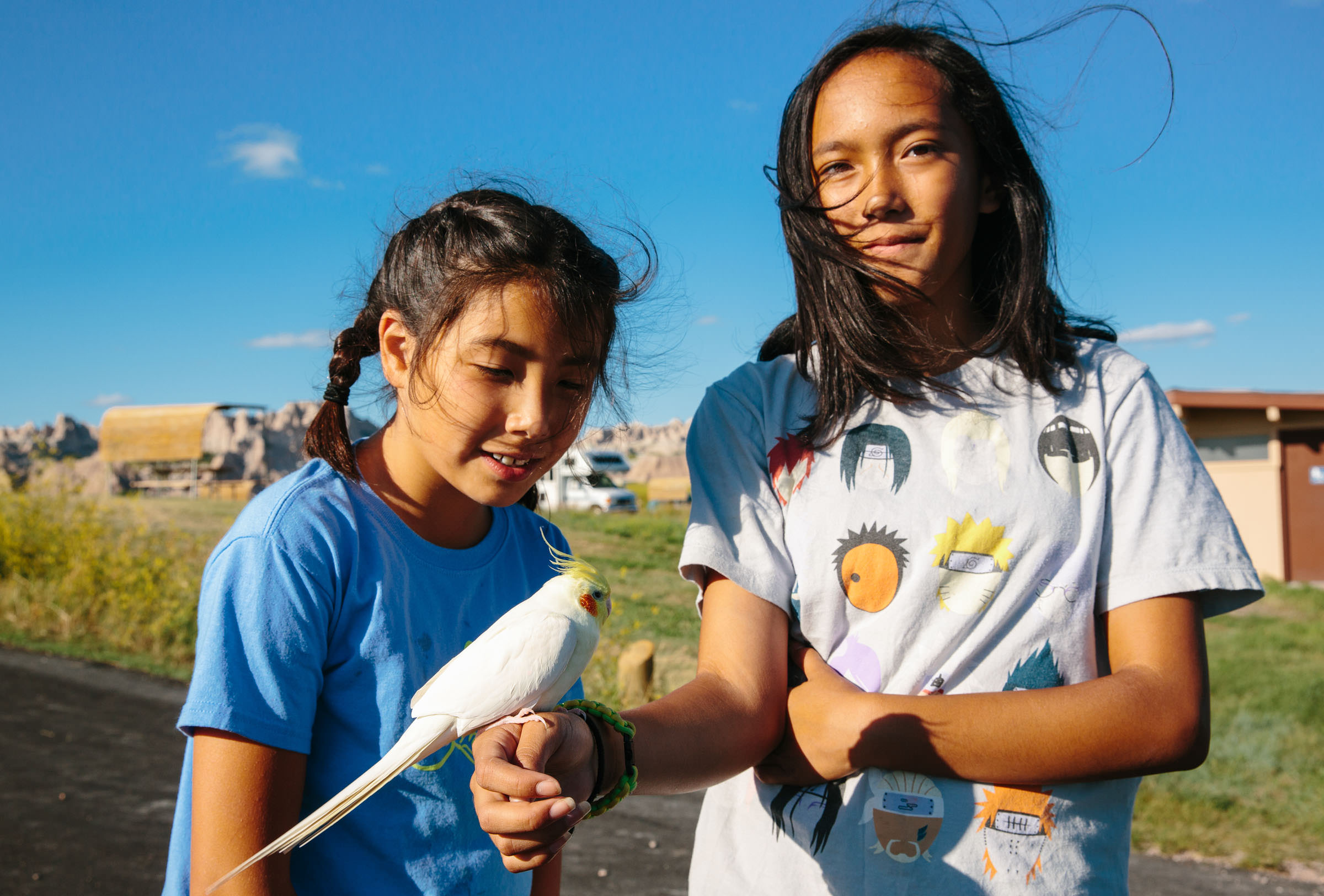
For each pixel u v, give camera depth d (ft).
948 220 5.40
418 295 4.72
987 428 5.33
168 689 23.93
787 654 5.27
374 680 4.59
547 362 4.53
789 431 5.73
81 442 244.42
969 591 5.00
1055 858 4.64
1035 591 5.00
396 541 4.88
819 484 5.43
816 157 5.73
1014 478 5.16
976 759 4.53
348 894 4.54
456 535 5.28
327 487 4.82
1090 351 5.68
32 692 22.89
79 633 29.07
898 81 5.42
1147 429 5.24
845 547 5.21
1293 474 54.39
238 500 73.26
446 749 4.83
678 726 4.61
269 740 4.17
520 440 4.51
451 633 4.98
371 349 5.29
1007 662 4.93
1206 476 5.22
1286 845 16.15
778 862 4.99
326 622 4.50
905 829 4.71
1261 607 44.60
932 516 5.13
